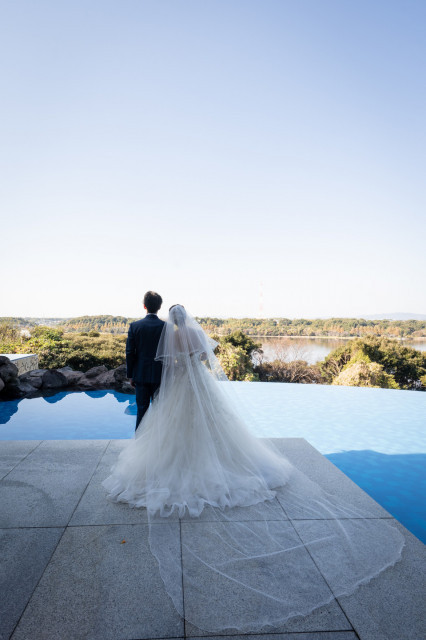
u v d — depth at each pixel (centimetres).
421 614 163
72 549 200
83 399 811
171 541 208
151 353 298
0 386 775
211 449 266
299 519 235
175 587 172
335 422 688
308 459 342
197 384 278
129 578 179
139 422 304
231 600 166
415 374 1811
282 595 170
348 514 243
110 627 151
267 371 1711
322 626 155
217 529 221
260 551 202
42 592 168
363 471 462
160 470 257
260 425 667
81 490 269
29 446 357
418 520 344
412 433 623
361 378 1359
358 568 190
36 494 262
